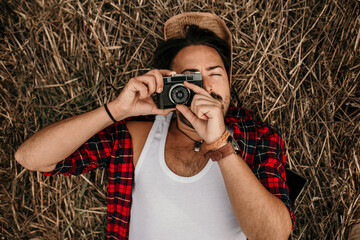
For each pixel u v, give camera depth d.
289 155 1.49
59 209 1.53
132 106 0.96
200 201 0.96
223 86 1.07
